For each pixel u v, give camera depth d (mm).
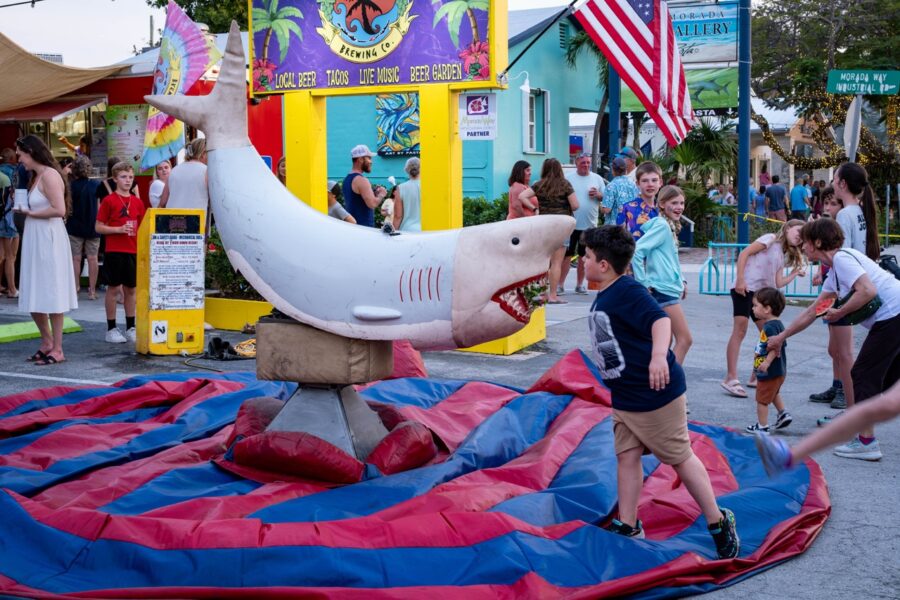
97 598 3939
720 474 6043
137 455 6105
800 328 7102
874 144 36625
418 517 4574
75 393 7699
